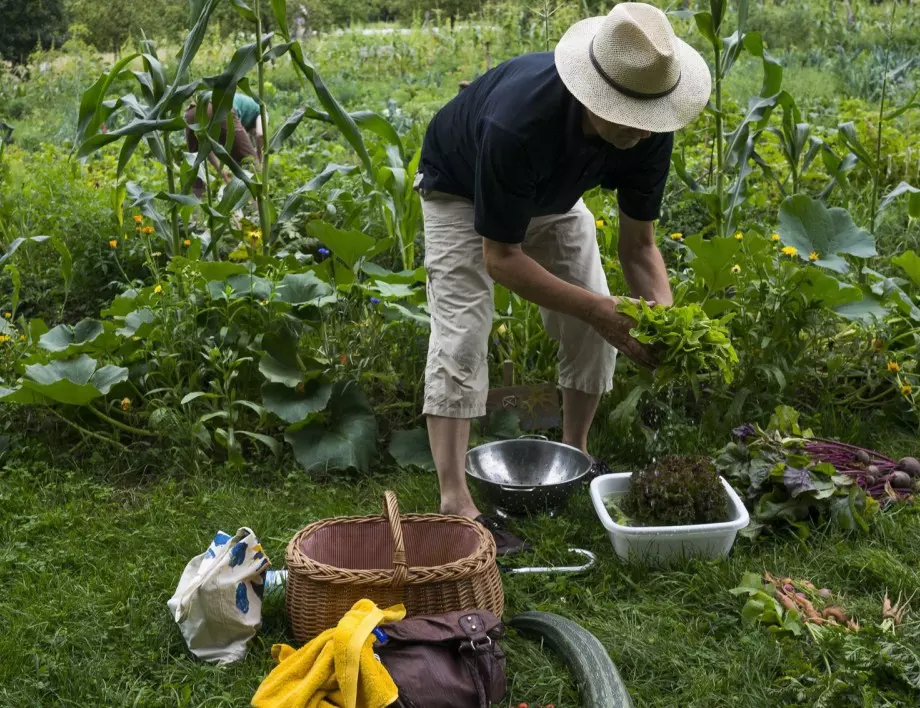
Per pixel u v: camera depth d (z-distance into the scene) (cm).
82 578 322
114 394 425
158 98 481
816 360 443
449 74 1510
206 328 439
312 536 299
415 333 448
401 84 1442
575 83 268
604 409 430
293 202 498
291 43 463
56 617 296
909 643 262
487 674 251
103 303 555
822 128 754
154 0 2084
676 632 284
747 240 426
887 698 246
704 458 338
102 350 430
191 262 432
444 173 332
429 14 2162
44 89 1490
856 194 652
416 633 255
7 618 297
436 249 339
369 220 607
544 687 262
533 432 422
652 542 317
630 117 264
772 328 423
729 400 426
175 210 507
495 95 291
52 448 418
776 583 302
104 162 808
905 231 604
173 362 424
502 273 307
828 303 414
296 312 433
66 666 274
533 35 1336
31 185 673
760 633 281
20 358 435
